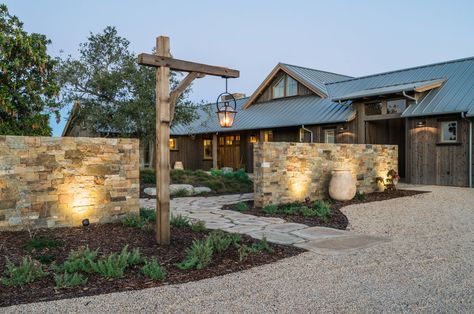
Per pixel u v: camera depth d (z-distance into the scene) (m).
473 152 13.43
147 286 4.02
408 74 18.08
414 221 7.85
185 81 5.86
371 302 3.58
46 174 6.58
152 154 19.59
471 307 3.46
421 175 14.89
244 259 5.00
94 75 15.88
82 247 4.90
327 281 4.18
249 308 3.44
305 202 10.09
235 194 13.11
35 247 5.31
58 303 3.52
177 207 9.84
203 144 25.33
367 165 12.18
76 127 18.75
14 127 10.46
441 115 14.27
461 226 7.32
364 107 16.94
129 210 7.44
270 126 19.88
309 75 22.23
